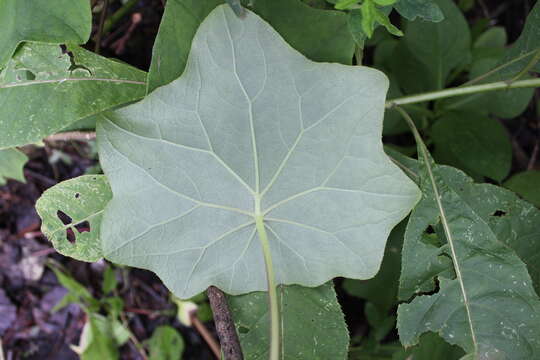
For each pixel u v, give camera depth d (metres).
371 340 0.54
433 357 0.39
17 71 0.37
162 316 0.59
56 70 0.37
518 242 0.39
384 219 0.34
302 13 0.36
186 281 0.35
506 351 0.36
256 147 0.34
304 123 0.33
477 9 0.60
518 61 0.39
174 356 0.57
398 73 0.50
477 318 0.37
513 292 0.37
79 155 0.56
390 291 0.49
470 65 0.53
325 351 0.36
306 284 0.35
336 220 0.34
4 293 0.58
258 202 0.34
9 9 0.35
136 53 0.55
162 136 0.33
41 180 0.57
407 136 0.58
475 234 0.38
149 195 0.34
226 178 0.34
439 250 0.38
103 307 0.58
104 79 0.38
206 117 0.33
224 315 0.35
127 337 0.57
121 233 0.34
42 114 0.37
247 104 0.33
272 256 0.35
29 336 0.58
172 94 0.33
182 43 0.35
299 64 0.33
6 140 0.37
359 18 0.34
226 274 0.35
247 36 0.32
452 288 0.37
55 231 0.37
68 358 0.58
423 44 0.49
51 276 0.59
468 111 0.49
